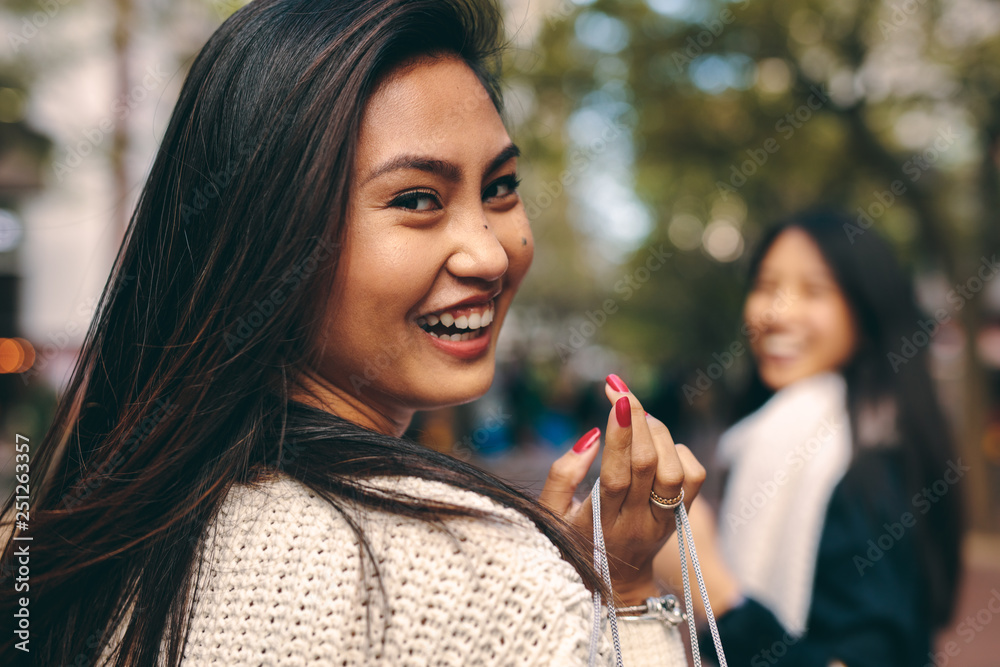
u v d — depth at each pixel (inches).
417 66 37.0
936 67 307.3
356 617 29.1
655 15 322.3
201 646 31.9
